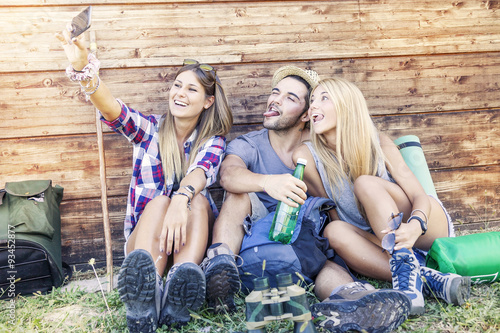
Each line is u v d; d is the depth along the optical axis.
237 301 1.92
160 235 1.88
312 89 2.31
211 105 2.42
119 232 2.65
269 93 2.77
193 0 2.63
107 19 2.57
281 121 2.34
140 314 1.67
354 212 2.21
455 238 2.05
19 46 2.50
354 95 2.16
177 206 1.89
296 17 2.75
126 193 2.66
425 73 2.90
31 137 2.55
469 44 2.93
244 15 2.70
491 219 2.99
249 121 2.76
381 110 2.86
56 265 2.25
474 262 1.95
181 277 1.66
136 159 2.34
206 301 1.91
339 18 2.78
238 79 2.72
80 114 2.59
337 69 2.81
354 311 1.56
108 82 2.60
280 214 1.95
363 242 2.02
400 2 2.84
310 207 2.10
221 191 2.76
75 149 2.60
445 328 1.66
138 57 2.61
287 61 2.76
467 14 2.91
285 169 2.41
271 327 1.71
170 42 2.64
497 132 2.98
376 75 2.85
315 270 1.92
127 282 1.63
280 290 1.57
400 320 1.60
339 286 1.81
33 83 2.54
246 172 2.13
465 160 2.97
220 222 2.08
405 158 2.56
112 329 1.76
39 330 1.75
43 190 2.33
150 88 2.64
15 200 2.29
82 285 2.37
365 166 2.13
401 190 2.11
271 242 1.93
